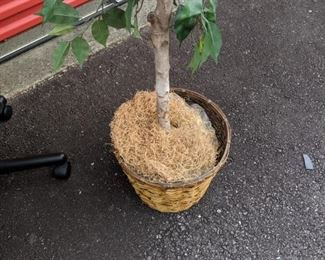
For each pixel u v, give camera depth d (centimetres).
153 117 174
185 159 165
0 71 227
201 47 119
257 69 235
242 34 248
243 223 188
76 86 228
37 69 230
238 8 259
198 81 230
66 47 127
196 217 189
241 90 227
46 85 228
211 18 115
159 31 142
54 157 191
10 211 190
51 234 185
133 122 172
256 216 190
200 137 171
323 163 205
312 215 191
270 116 219
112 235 185
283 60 239
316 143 211
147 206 192
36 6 223
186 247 183
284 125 216
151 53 240
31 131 213
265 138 212
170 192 165
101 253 181
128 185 197
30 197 194
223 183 198
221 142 183
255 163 204
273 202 194
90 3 242
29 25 227
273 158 206
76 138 211
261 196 195
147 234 185
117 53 239
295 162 205
